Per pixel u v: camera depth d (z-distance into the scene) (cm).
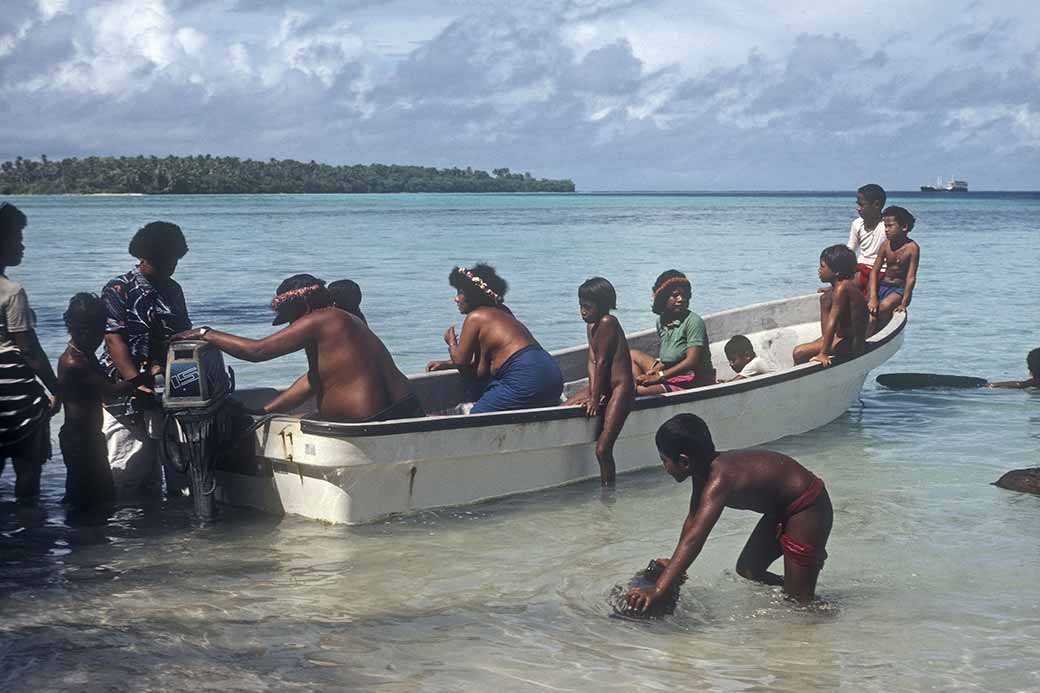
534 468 722
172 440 662
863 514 659
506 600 518
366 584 540
